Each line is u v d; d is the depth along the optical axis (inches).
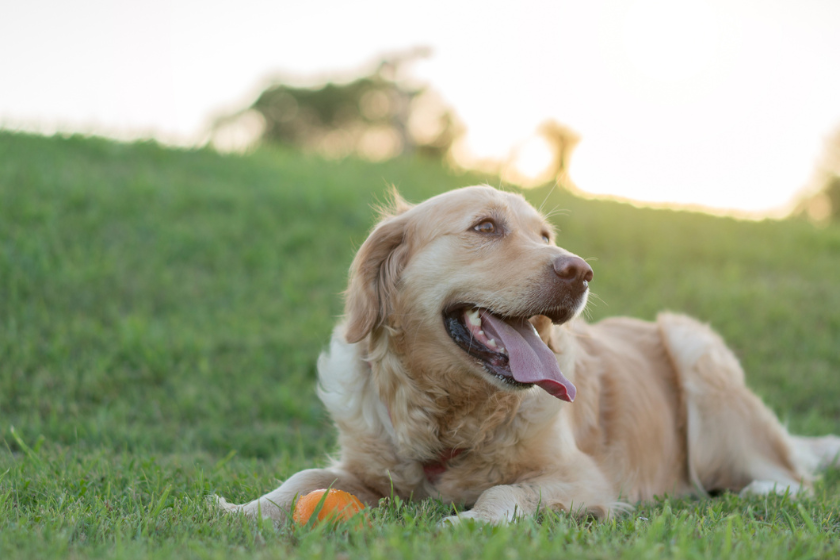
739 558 80.7
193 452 189.8
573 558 78.7
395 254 139.4
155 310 296.0
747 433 175.5
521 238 135.3
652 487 165.0
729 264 419.5
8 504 116.4
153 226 363.6
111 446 185.9
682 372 181.5
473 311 134.0
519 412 132.6
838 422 241.9
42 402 217.2
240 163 525.7
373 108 1898.4
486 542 83.8
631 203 571.2
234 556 83.0
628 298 358.6
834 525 116.7
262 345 274.2
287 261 357.7
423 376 135.2
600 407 162.4
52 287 289.9
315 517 100.9
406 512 110.8
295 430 219.1
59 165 426.0
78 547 90.2
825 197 1691.7
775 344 308.7
